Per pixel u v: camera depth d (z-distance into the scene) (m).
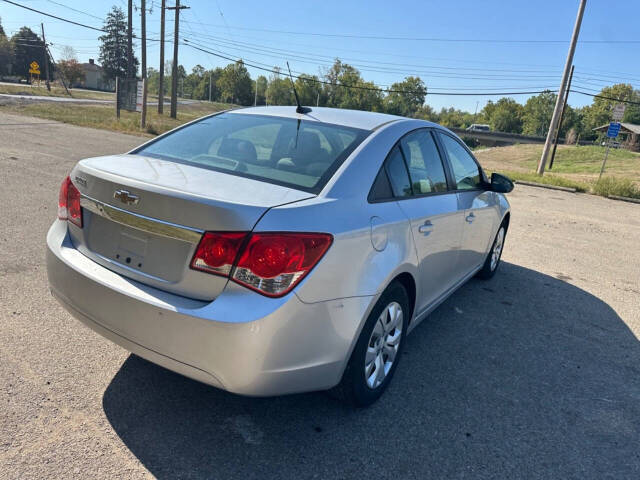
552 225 8.99
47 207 6.07
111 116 27.41
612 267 6.39
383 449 2.46
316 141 2.85
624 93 125.75
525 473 2.40
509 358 3.58
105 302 2.26
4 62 103.38
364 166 2.66
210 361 2.04
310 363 2.22
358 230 2.36
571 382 3.33
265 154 2.75
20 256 4.36
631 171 33.47
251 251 2.01
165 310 2.08
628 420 2.95
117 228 2.37
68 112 26.62
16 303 3.50
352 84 121.50
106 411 2.51
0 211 5.70
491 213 4.50
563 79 19.61
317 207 2.25
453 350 3.62
